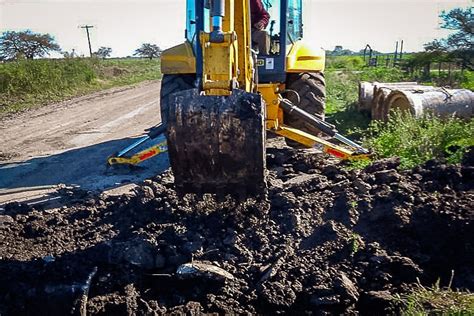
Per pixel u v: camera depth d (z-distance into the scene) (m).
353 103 12.33
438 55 21.06
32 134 10.44
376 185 4.83
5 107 15.66
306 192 5.01
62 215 5.14
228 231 4.45
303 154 6.60
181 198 4.61
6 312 3.94
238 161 4.27
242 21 4.70
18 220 5.10
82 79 23.73
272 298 3.87
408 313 3.56
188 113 4.18
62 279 4.06
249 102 4.17
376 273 4.00
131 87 24.28
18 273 4.12
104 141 9.45
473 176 4.79
